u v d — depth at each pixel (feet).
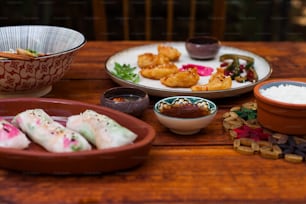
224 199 2.40
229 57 4.46
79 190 2.47
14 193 2.44
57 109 3.15
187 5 8.43
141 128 2.79
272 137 2.96
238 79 3.91
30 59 3.22
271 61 4.61
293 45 5.20
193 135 3.08
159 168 2.68
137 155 2.57
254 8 8.25
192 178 2.58
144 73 4.00
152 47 4.81
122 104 3.14
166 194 2.44
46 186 2.50
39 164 2.50
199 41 4.67
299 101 2.99
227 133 3.11
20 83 3.34
